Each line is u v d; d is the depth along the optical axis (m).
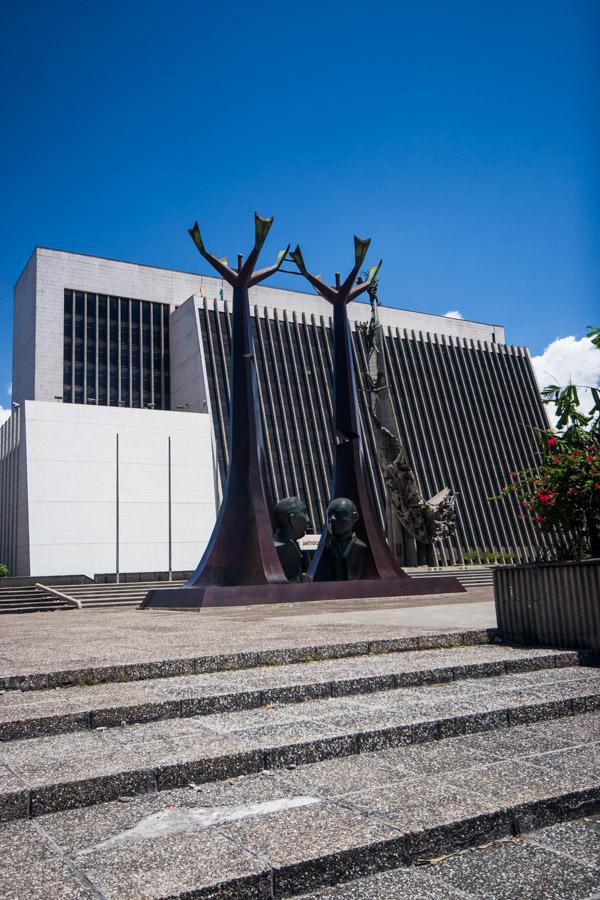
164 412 57.22
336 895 3.33
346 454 27.09
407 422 77.62
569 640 8.61
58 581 37.12
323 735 5.21
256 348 71.69
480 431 81.56
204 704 6.13
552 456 8.94
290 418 70.94
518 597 9.28
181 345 74.31
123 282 78.94
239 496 24.20
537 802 4.13
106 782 4.30
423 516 47.69
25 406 52.97
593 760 4.94
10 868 3.37
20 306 83.12
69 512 52.56
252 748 4.89
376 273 28.64
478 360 85.25
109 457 54.66
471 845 3.84
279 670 7.68
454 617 13.11
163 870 3.30
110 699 6.13
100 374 76.31
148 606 23.62
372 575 25.77
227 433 66.81
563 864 3.60
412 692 6.82
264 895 3.25
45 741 5.23
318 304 81.62
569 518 8.73
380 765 4.90
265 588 21.83
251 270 25.45
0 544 62.22
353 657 8.54
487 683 7.19
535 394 86.88
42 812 4.09
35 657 8.30
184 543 55.75
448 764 4.90
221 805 4.17
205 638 10.31
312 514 68.25
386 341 80.19
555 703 6.30
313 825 3.80
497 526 77.38
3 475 62.53
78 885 3.17
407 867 3.61
